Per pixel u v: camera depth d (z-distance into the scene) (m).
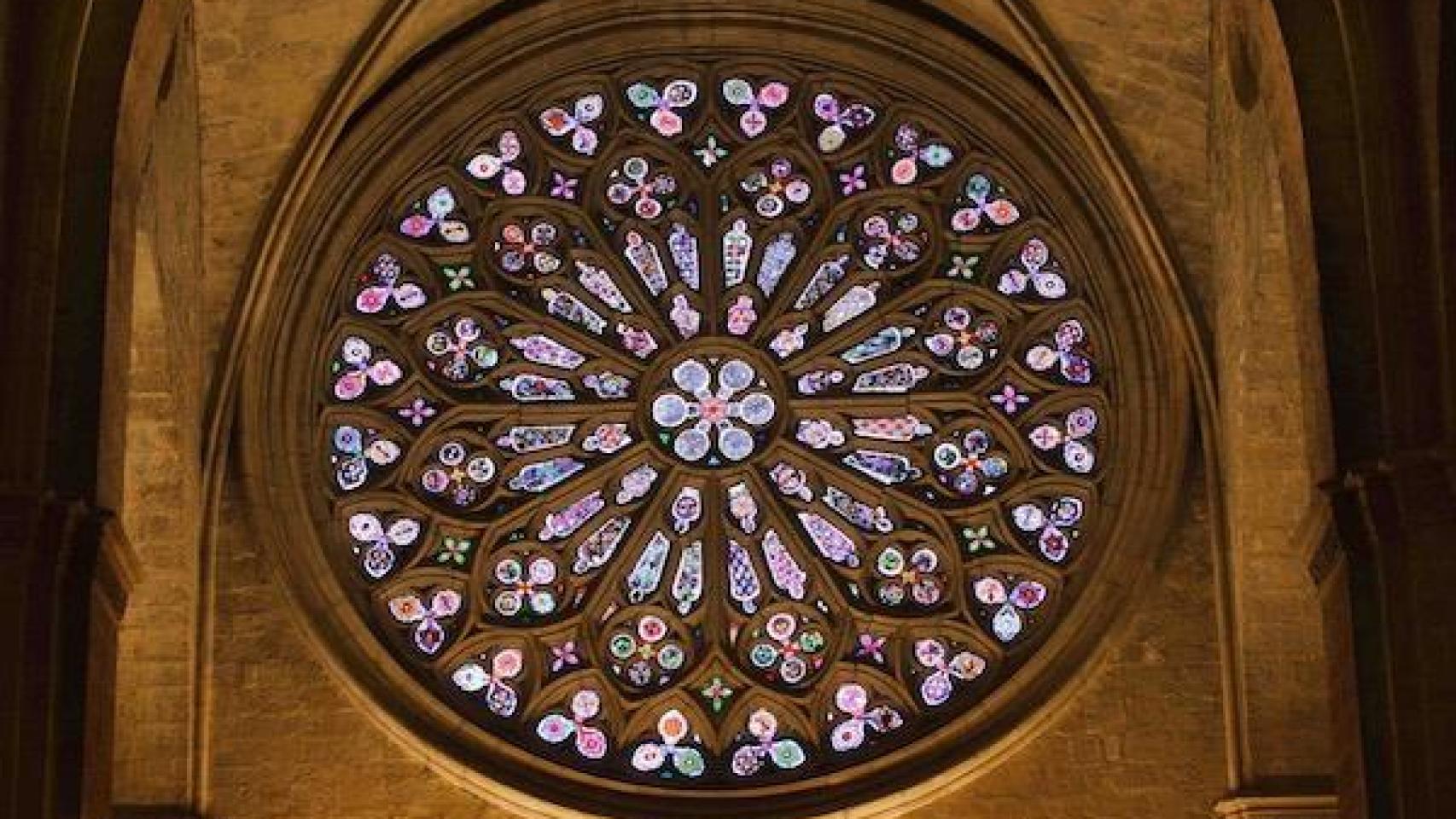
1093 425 38.59
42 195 26.61
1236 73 33.97
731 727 37.66
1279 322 34.81
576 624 38.00
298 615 37.06
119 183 27.19
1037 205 39.47
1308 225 28.05
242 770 36.50
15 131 26.69
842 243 39.66
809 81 40.16
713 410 39.00
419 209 39.59
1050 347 39.00
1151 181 37.84
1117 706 36.88
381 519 38.25
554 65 39.84
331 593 37.47
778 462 38.78
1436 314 27.17
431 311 39.09
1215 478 37.19
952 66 39.62
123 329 27.34
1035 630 37.78
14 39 26.91
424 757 36.81
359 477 38.41
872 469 38.75
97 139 27.03
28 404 26.02
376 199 39.22
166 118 34.06
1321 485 27.20
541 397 39.00
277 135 37.44
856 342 39.25
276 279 38.00
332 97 37.44
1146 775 36.56
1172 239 37.75
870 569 38.34
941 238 39.53
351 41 37.12
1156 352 38.31
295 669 36.97
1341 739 27.11
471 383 38.97
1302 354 28.47
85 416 26.31
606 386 39.12
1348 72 28.19
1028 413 38.72
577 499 38.56
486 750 37.06
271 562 37.28
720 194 39.94
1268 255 33.88
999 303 39.19
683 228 39.84
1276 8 28.55
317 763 36.66
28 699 25.34
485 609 37.97
